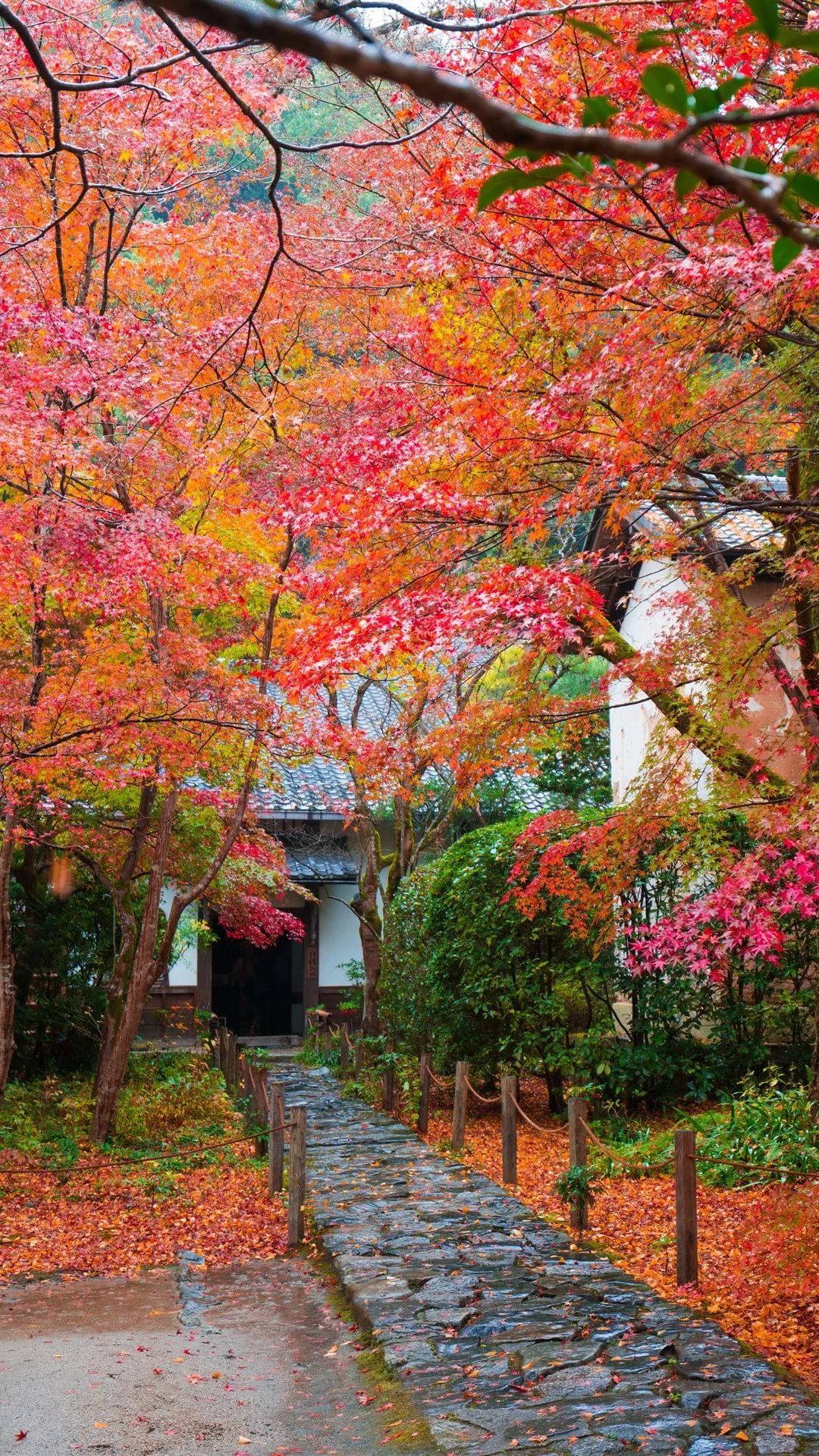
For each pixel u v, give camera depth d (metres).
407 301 8.52
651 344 5.34
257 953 23.92
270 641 12.05
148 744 10.45
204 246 10.23
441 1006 13.92
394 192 8.06
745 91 4.70
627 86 4.84
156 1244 8.80
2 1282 7.87
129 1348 6.44
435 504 6.18
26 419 8.27
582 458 6.41
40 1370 6.07
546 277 6.16
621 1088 12.27
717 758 7.90
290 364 11.78
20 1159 11.30
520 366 6.37
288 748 11.45
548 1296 6.73
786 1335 6.04
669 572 11.94
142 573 9.04
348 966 21.83
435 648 5.87
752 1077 11.50
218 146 10.12
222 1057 17.50
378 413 7.78
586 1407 5.04
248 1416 5.43
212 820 14.98
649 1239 8.02
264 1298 7.44
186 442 9.79
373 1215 8.89
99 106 7.98
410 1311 6.55
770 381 5.82
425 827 22.06
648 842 8.08
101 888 15.89
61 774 10.51
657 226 5.55
